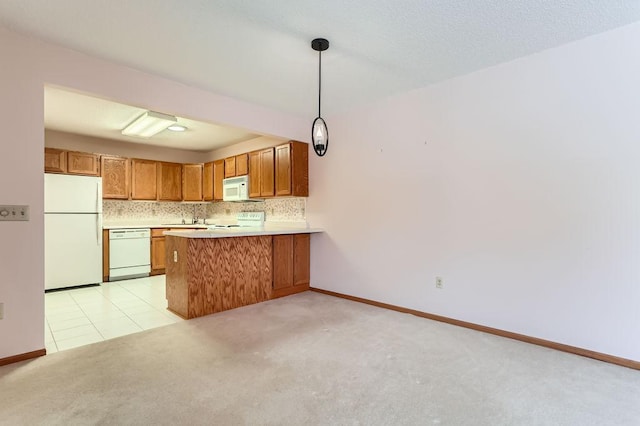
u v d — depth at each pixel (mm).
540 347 2561
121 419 1663
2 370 2176
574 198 2463
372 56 2643
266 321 3164
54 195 4379
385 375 2121
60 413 1712
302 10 2037
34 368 2205
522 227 2699
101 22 2182
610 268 2324
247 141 5414
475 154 2949
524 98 2680
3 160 2275
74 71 2557
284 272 4164
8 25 2232
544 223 2596
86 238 4625
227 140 5441
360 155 3865
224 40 2400
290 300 3938
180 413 1715
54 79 2467
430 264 3248
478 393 1916
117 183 5207
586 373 2154
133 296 4152
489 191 2869
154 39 2393
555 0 1949
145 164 5516
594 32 2328
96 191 4727
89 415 1694
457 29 2262
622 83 2273
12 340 2299
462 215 3033
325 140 2545
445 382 2037
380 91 3402
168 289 3609
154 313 3449
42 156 2428
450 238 3111
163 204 6191
